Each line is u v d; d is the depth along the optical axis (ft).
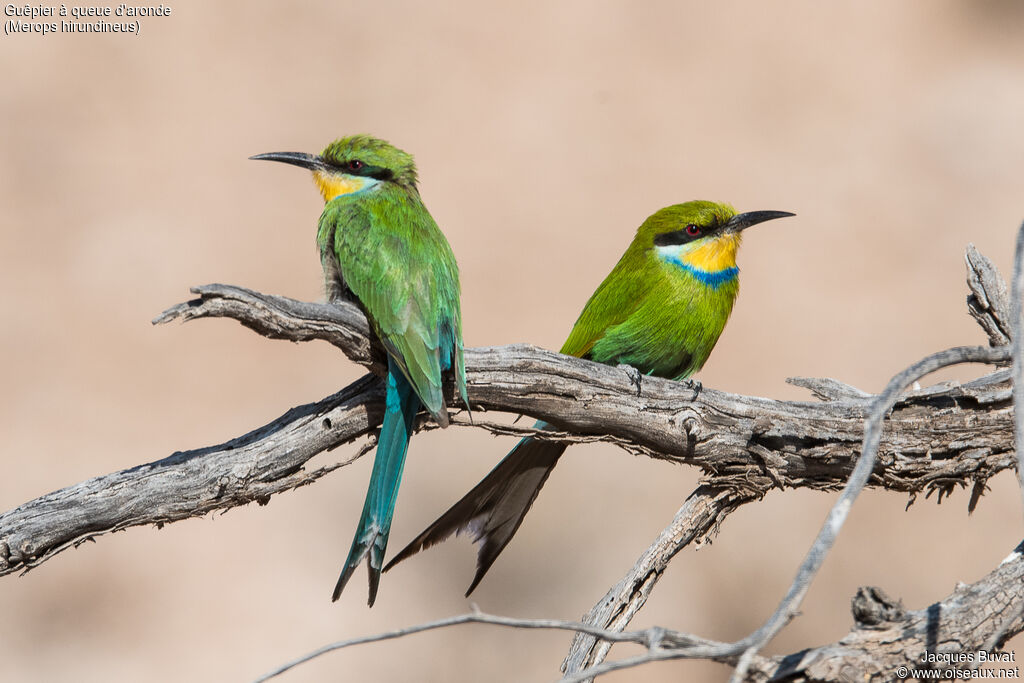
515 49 64.49
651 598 33.88
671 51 64.54
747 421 18.39
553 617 33.88
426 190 55.26
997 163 57.36
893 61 64.64
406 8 67.31
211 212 53.72
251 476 16.46
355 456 17.51
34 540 15.34
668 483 36.29
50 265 50.34
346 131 58.08
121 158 56.39
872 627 14.30
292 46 63.98
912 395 18.39
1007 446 18.53
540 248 51.88
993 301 19.49
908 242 52.70
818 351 46.44
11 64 60.75
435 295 18.38
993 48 65.72
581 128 59.36
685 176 56.65
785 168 57.31
